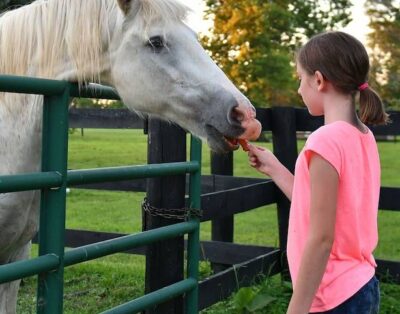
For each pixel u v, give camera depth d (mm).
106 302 4406
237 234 6836
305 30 36969
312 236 1701
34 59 2391
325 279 1771
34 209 2422
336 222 1756
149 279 2988
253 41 33969
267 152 2254
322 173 1713
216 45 34250
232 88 2363
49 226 2080
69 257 2119
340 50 1812
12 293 2566
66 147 2070
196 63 2406
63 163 2059
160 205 2924
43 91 1979
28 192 2342
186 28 2471
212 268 4824
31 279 4883
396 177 12664
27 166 2377
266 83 34031
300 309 1682
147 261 2998
